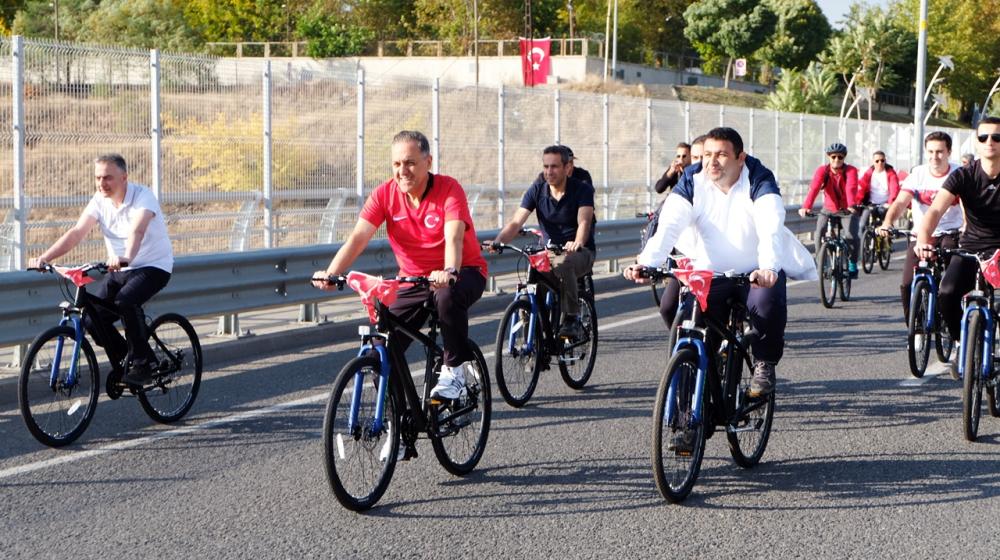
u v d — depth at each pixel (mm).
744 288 6098
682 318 6250
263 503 5551
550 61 62938
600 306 13820
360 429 5336
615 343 10805
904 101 96812
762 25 91375
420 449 6641
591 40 66688
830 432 7082
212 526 5184
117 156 7344
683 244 6258
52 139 9891
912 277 9016
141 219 7176
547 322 8070
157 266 7359
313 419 7484
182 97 11312
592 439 6891
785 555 4766
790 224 23297
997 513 5359
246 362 9789
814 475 6047
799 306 13773
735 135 5934
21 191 9570
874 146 31234
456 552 4812
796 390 8469
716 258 6066
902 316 12750
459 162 15750
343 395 5262
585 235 8188
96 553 4824
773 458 6430
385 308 5543
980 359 6926
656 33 96562
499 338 7699
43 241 9883
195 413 7691
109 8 62719
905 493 5691
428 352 5895
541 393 8375
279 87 12617
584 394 8336
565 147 8383
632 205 19312
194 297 9836
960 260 7414
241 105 12039
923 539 4977
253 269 10516
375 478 5473
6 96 9516
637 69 73062
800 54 93375
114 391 7227
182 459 6445
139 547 4898
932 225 7270
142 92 10852
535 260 7898
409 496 5668
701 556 4754
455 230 5754
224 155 11828
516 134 16781
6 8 64312
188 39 63500
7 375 8570
